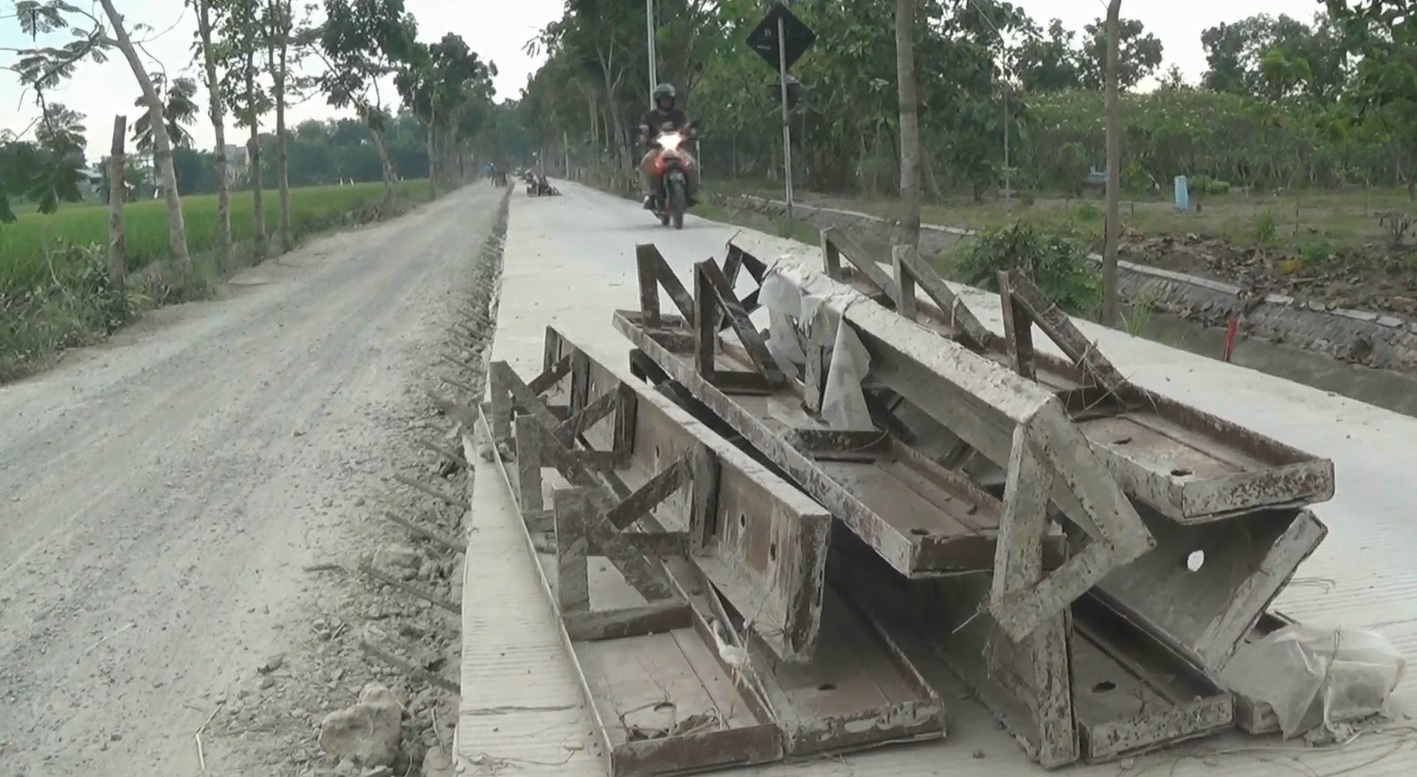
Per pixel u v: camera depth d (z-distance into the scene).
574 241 17.83
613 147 52.22
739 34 34.09
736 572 3.77
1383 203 19.64
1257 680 3.21
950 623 3.59
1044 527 2.81
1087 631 3.56
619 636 3.87
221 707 4.49
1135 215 19.27
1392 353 10.38
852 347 4.02
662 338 6.00
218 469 7.95
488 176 117.75
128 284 15.96
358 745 3.97
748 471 3.69
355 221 37.56
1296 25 40.09
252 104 24.05
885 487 3.77
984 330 4.73
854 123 27.12
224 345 13.41
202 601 5.58
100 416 9.78
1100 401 3.87
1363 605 4.04
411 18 37.69
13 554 6.39
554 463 4.98
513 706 3.53
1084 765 3.09
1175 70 40.66
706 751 3.10
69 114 15.38
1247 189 24.20
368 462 7.93
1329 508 5.02
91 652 5.06
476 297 16.66
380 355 12.27
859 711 3.16
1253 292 12.68
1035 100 29.95
